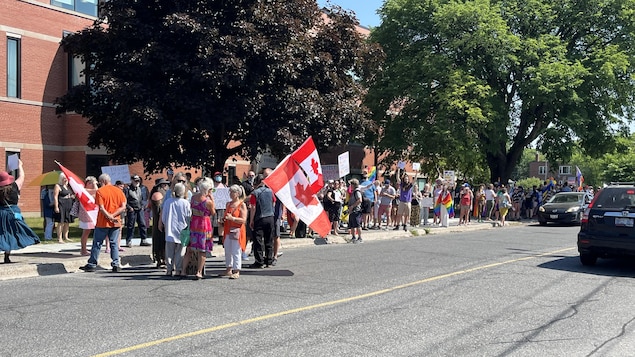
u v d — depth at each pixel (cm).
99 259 1148
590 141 3266
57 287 888
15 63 2233
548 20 2972
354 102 2000
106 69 1738
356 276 1009
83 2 2464
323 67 1834
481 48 2966
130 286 898
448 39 2989
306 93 1739
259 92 1697
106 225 1056
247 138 1755
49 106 2341
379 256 1301
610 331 655
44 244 1398
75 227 1941
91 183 1255
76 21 2433
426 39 3123
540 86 2742
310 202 1099
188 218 978
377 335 620
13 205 1028
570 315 730
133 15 1627
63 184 1429
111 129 1767
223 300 793
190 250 974
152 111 1493
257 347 569
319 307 752
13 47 2223
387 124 3181
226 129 1855
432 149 2895
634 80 3019
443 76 2873
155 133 1562
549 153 3259
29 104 2264
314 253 1359
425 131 2902
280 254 1270
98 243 1065
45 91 2323
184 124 1598
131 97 1520
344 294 842
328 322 673
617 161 7356
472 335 628
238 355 541
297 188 1092
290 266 1131
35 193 2284
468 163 3662
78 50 1738
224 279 970
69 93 1731
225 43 1561
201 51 1580
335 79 1909
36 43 2288
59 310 723
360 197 1666
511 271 1082
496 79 3114
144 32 1622
